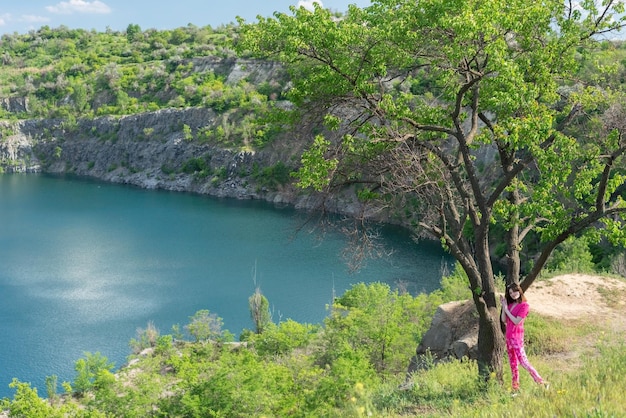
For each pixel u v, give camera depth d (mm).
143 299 66438
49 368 50188
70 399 45094
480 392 11602
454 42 11570
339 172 13281
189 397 28344
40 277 75188
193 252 86938
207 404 28328
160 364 44750
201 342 52594
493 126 12523
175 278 74312
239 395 27844
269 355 40594
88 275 76000
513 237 13672
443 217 12977
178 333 54469
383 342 37406
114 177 166625
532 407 7570
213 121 159750
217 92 169750
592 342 16844
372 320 38719
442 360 18375
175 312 62344
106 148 175250
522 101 11352
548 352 16438
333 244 88188
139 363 41781
